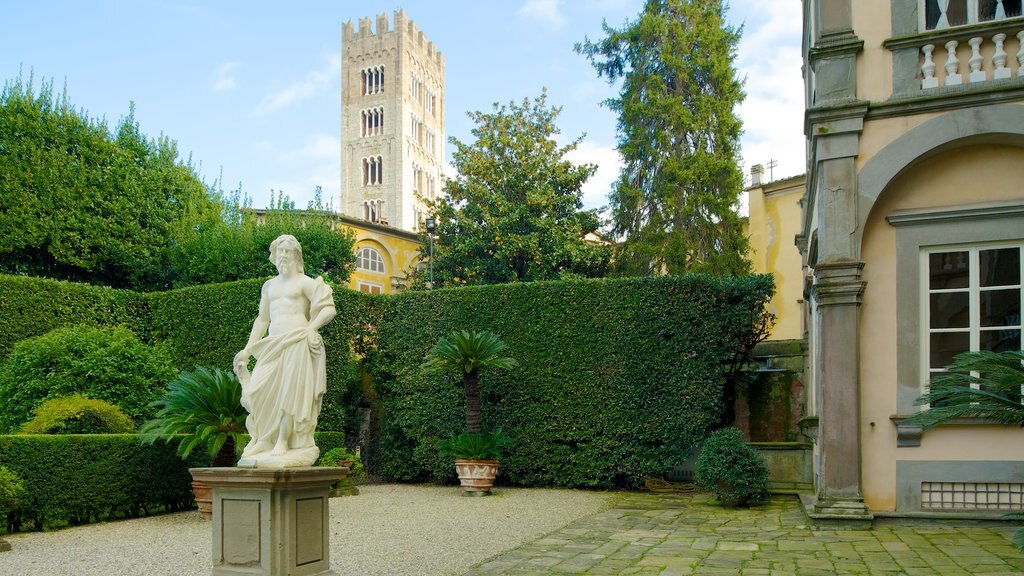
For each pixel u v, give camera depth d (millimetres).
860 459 9445
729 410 16609
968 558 7359
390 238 35750
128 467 11117
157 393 12750
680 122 25312
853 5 9969
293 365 6348
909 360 9516
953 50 9492
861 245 9734
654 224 25062
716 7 27156
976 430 9242
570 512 11703
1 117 19859
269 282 6797
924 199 9727
